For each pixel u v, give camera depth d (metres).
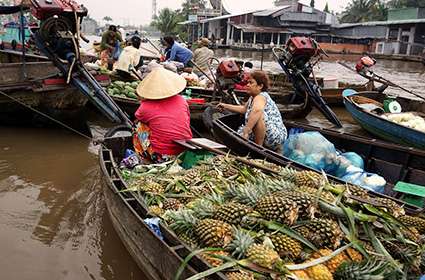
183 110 5.21
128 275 4.12
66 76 7.73
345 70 28.19
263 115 5.81
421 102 10.59
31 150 7.21
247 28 49.56
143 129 5.23
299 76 9.90
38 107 8.16
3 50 13.06
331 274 2.91
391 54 43.22
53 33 7.61
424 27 42.69
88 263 4.27
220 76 8.63
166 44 12.27
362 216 3.20
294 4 54.56
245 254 2.88
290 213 3.09
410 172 5.61
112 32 12.74
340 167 5.31
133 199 3.88
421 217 3.62
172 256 3.09
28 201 5.45
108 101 7.24
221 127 6.30
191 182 4.05
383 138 8.88
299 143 5.39
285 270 2.77
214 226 3.09
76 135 8.09
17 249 4.42
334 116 9.94
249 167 4.32
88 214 5.19
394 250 3.12
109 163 4.77
